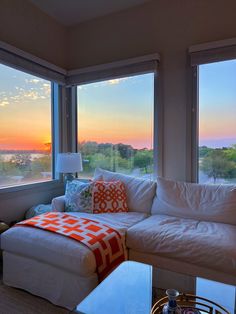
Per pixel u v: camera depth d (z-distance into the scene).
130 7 2.82
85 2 2.72
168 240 1.71
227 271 1.51
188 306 1.14
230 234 1.72
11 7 2.52
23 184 2.68
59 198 2.47
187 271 1.65
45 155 3.04
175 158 2.62
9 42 2.50
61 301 1.62
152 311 1.14
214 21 2.43
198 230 1.81
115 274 1.43
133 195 2.51
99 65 2.96
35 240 1.70
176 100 2.60
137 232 1.84
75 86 3.24
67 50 3.26
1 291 1.81
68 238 1.66
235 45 2.29
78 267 1.50
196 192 2.25
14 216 2.55
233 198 2.04
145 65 2.70
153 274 1.42
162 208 2.32
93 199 2.36
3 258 1.89
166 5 2.64
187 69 2.54
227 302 1.18
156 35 2.70
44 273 1.69
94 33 3.07
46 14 2.93
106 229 1.82
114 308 1.20
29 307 1.62
